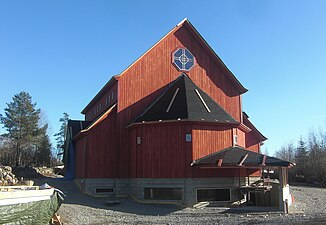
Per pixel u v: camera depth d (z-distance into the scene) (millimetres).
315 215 20672
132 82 29125
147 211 22156
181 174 24578
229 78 32312
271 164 22250
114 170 27734
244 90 32500
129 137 28234
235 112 32062
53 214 15656
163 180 25031
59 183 31438
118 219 19359
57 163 68750
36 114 59469
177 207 23797
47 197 15172
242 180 25797
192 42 31734
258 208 23312
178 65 30812
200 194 24531
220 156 24141
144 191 25578
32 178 37562
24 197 13859
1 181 27516
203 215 20891
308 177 63688
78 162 31344
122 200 26078
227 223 17906
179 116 25484
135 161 26828
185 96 27422
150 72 29859
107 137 27969
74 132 34406
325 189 46156
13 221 13289
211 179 24766
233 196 25062
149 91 29594
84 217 19469
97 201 25188
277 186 24844
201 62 31656
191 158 24609
